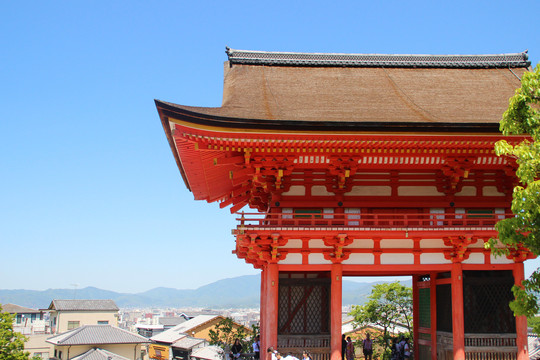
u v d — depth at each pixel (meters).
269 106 20.81
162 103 16.47
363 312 48.69
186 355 96.00
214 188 25.86
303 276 19.64
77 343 75.81
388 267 19.41
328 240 19.03
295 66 28.53
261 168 19.33
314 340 19.05
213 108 19.05
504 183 20.75
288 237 18.94
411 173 20.53
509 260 19.78
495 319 19.61
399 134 17.78
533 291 13.85
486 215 20.55
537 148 12.94
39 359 58.31
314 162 19.44
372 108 21.27
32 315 109.88
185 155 19.98
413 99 23.28
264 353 21.91
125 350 79.38
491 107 21.98
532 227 13.05
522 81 13.42
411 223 20.27
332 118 19.05
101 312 100.81
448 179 20.38
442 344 21.89
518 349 19.17
